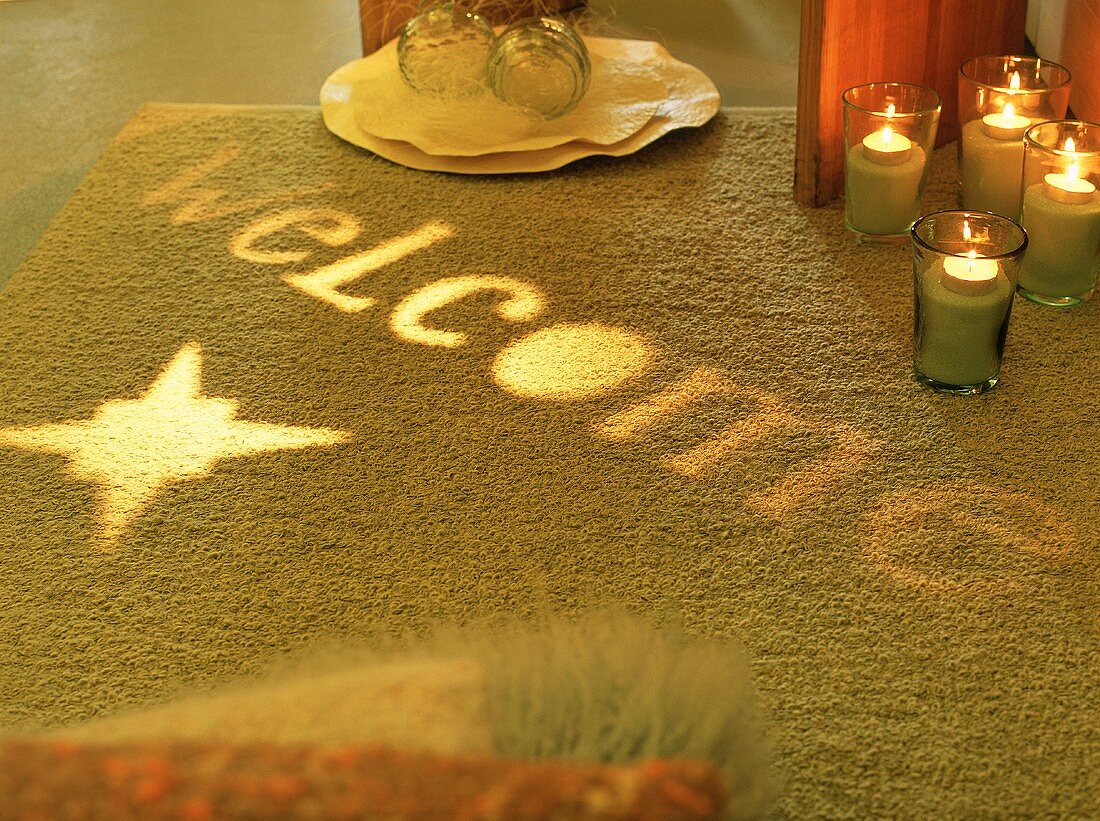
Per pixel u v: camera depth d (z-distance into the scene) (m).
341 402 1.19
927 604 0.92
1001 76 1.45
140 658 0.91
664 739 0.46
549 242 1.46
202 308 1.36
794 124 1.75
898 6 1.46
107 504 1.07
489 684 0.48
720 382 1.19
